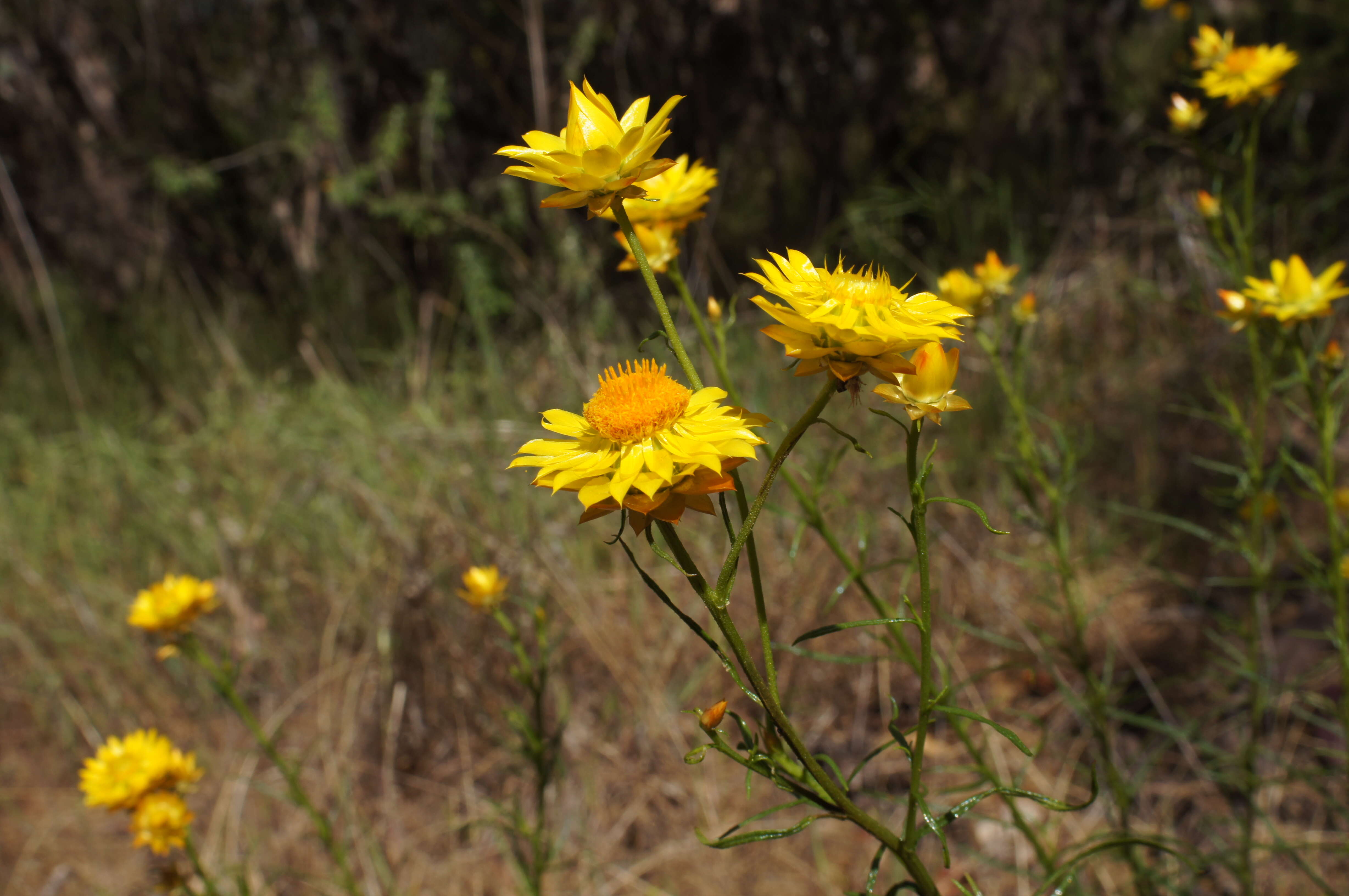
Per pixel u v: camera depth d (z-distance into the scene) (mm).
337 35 5543
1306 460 3385
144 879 2850
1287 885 2365
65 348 5148
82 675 3420
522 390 4379
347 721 2994
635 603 3135
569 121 1075
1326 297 1888
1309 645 2797
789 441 1040
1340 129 4391
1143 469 3551
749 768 1118
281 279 5871
